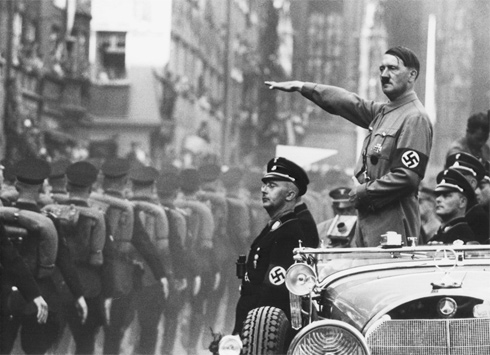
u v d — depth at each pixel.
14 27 20.50
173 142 24.56
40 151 20.33
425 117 9.45
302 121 30.64
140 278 14.76
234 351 7.25
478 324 7.22
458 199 10.31
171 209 16.62
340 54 32.50
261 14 30.89
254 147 29.44
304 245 8.88
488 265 7.92
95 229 13.76
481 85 34.31
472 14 33.97
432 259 8.30
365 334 7.25
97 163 15.23
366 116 9.81
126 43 23.72
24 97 20.47
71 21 22.58
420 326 7.24
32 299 12.03
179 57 25.30
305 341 7.02
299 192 9.06
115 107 22.95
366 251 7.86
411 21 33.56
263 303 8.62
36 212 12.62
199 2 26.62
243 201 19.94
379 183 9.25
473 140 14.98
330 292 7.96
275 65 31.02
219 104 28.14
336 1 32.59
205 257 17.36
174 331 15.35
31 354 12.22
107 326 13.81
